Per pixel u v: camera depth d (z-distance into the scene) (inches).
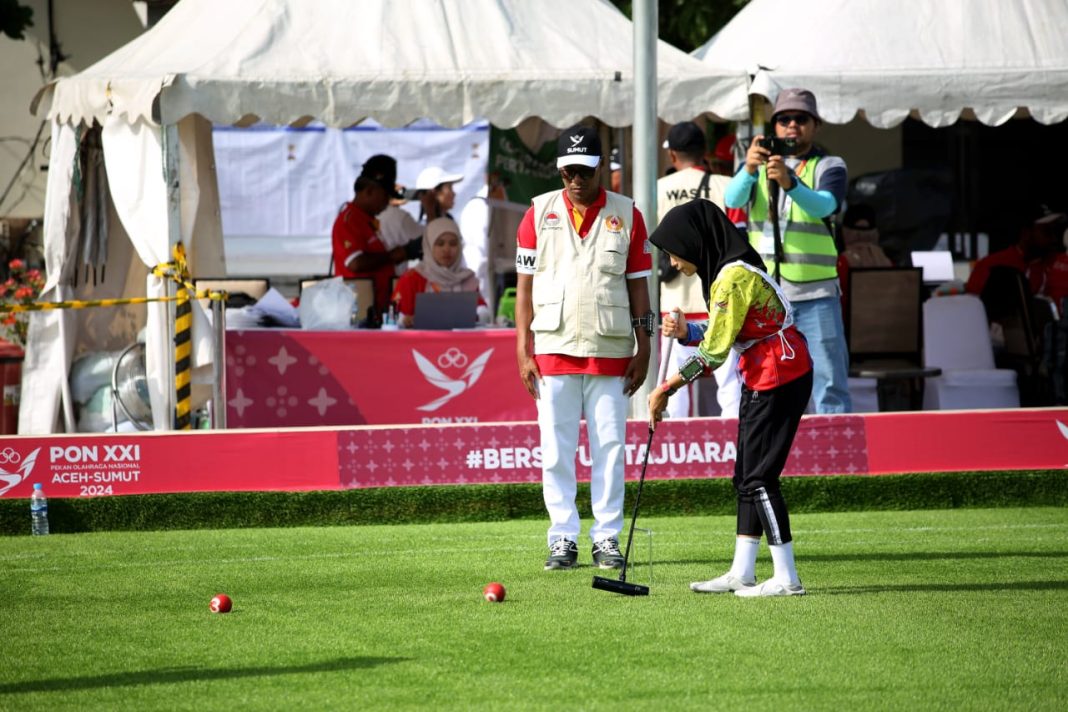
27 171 2053.4
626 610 661.9
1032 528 919.7
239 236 2023.9
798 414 688.4
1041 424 1025.5
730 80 1150.3
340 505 984.9
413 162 2030.0
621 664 559.8
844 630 615.2
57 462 973.2
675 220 687.1
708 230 685.9
